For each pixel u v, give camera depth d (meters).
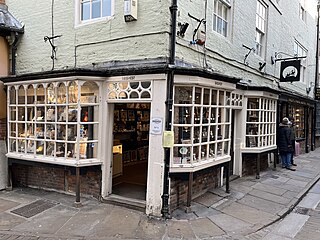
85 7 6.85
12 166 7.48
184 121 5.67
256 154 8.61
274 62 11.36
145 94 5.58
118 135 9.48
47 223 5.13
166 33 5.63
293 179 8.70
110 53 6.31
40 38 7.50
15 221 5.23
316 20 17.78
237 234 4.86
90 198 6.36
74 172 5.91
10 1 8.06
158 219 5.31
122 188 6.89
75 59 6.84
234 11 8.20
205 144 6.04
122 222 5.17
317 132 17.86
